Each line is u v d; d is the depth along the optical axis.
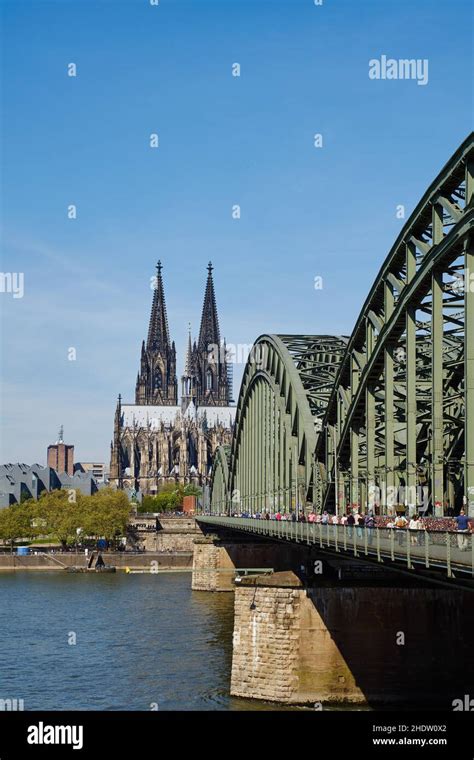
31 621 124.50
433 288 57.31
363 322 75.44
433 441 56.12
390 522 59.12
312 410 104.62
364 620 75.44
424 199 58.88
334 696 74.88
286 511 104.81
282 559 168.50
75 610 136.62
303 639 75.44
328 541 64.75
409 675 74.88
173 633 111.50
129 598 154.25
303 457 98.88
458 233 53.22
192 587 169.25
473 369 51.12
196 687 81.25
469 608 75.25
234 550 168.25
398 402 81.12
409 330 61.97
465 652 74.81
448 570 42.03
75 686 82.50
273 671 75.94
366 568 75.88
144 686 81.88
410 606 75.44
